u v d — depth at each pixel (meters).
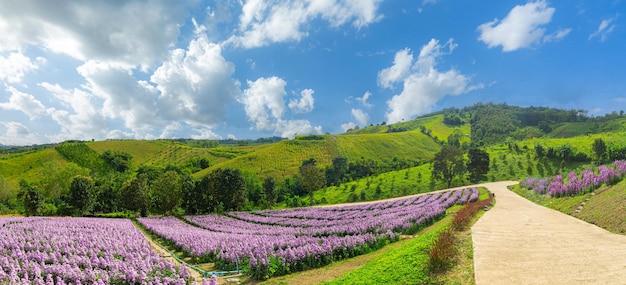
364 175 97.81
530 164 82.38
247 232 30.38
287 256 18.34
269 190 78.44
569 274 12.16
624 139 83.38
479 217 28.31
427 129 192.12
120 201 61.66
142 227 40.72
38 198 53.72
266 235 27.25
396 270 13.91
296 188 89.62
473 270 13.19
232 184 63.00
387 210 43.94
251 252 18.84
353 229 26.62
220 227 37.84
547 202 38.12
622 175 32.62
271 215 51.84
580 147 85.56
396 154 135.25
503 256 15.04
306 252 19.00
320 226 33.12
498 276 12.37
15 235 24.11
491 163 88.12
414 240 20.69
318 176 80.62
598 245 16.61
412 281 12.63
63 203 61.81
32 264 15.73
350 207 55.28
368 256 20.52
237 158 130.88
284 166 116.69
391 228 26.45
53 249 20.25
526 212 31.62
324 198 79.31
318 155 126.69
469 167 81.69
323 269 18.27
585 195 32.19
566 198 34.94
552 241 18.00
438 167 79.75
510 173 79.88
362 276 14.01
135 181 59.09
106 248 20.12
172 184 60.25
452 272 13.17
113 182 76.31
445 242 15.42
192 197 62.38
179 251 25.50
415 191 74.69
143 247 21.06
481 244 17.52
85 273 15.03
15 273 14.28
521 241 18.16
